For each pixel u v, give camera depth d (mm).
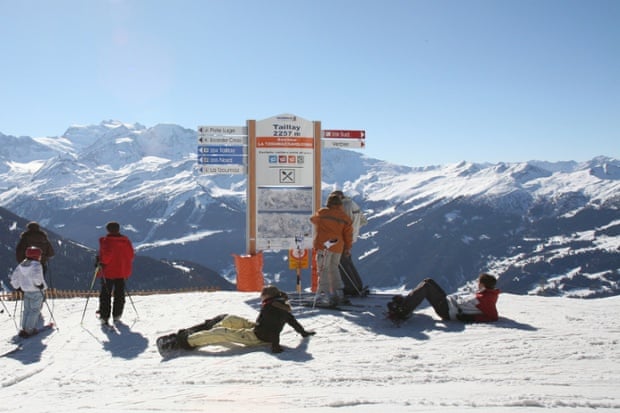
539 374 5852
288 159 13844
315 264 13836
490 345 7125
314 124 13938
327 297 10117
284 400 4918
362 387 5484
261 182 13805
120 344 8133
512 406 4430
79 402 5324
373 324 8586
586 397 4707
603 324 8281
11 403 5484
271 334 7191
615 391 5031
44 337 8734
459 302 8617
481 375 5867
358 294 10938
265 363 6602
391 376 5906
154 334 8641
